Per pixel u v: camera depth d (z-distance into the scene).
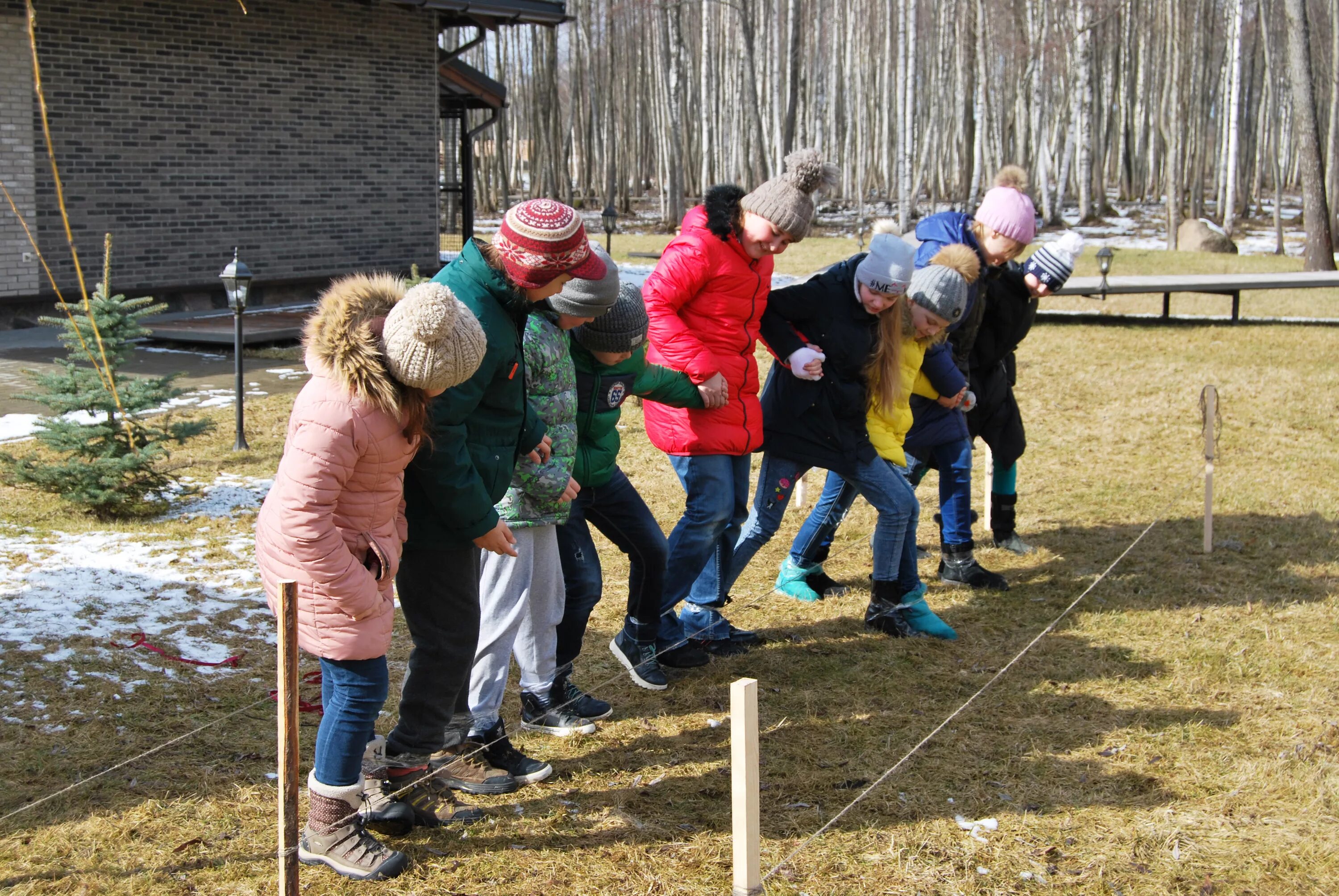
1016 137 46.34
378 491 2.83
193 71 14.16
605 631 4.90
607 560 5.89
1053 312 16.72
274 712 3.96
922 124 49.47
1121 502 7.15
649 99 55.91
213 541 5.78
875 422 4.81
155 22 13.73
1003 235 5.28
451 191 19.92
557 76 48.00
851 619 5.16
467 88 19.12
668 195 38.72
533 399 3.44
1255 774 3.71
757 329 4.42
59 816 3.22
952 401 5.30
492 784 3.47
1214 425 6.48
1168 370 11.70
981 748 3.88
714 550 4.52
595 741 3.88
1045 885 3.10
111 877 2.94
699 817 3.37
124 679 4.12
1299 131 21.48
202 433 7.13
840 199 47.84
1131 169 50.81
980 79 36.66
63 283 13.21
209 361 10.95
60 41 12.90
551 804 3.43
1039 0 38.69
